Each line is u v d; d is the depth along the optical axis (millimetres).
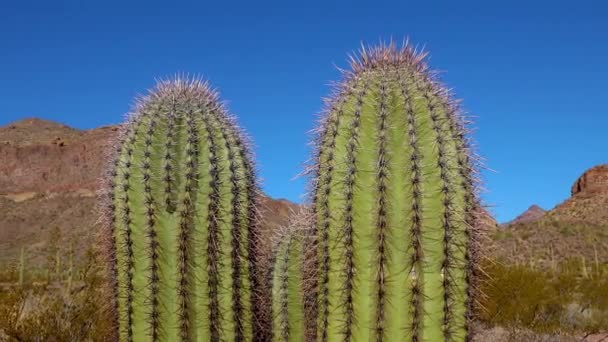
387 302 4145
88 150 97062
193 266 4855
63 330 11391
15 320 11555
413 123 4250
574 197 79812
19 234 73000
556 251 51906
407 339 4109
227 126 5199
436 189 4176
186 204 4855
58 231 20891
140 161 4879
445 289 4109
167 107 5047
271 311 5672
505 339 12617
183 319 4789
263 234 5410
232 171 5035
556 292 18562
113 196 4895
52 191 83938
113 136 5180
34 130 120938
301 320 5629
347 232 4230
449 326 4102
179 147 4949
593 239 53625
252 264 5125
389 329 4137
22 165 98812
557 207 78438
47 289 14805
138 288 4801
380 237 4156
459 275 4141
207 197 4926
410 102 4312
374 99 4383
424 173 4195
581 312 17172
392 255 4168
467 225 4164
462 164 4242
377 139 4270
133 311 4801
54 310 11766
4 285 19828
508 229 60219
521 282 15539
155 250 4793
